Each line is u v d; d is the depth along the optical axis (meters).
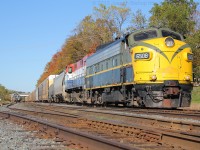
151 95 18.47
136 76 19.03
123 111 19.62
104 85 24.80
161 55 18.53
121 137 9.73
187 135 8.99
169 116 15.55
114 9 60.03
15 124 15.44
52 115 18.52
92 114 19.11
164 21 38.84
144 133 9.86
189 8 41.00
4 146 8.77
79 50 67.44
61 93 42.44
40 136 10.60
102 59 25.45
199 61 36.34
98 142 7.95
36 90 77.25
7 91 141.00
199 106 26.95
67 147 8.49
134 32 20.00
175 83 18.33
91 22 62.88
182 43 19.17
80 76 32.91
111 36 59.94
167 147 8.12
